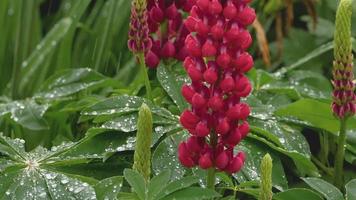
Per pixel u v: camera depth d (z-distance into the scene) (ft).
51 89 13.10
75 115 13.02
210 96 8.73
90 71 13.21
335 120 11.30
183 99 11.21
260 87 13.01
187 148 8.89
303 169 11.03
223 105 8.71
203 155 8.77
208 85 9.86
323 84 14.25
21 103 12.75
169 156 10.16
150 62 11.60
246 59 8.59
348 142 11.65
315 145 14.43
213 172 8.99
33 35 17.44
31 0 17.10
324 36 17.34
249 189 9.64
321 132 12.59
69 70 13.25
